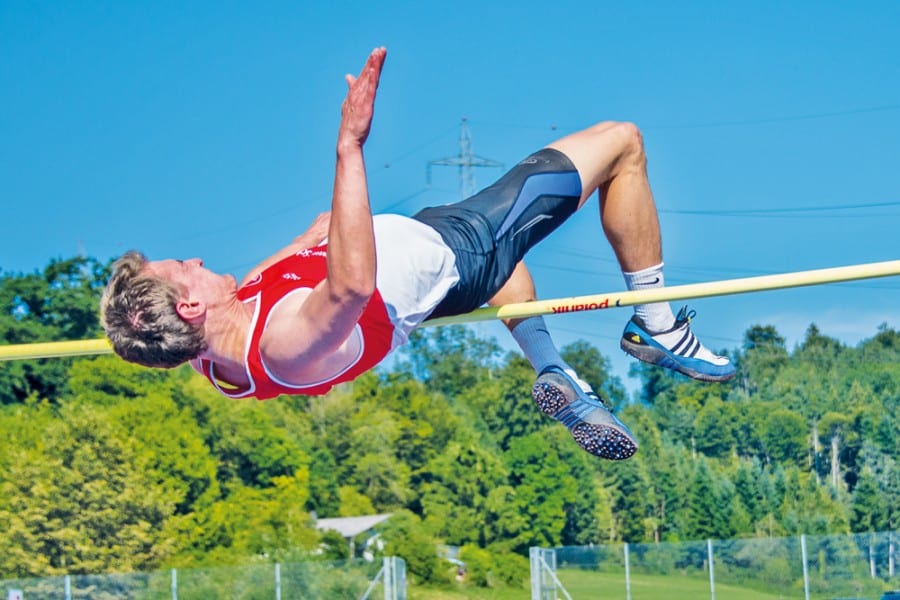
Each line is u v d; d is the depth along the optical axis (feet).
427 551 112.88
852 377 137.80
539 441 124.77
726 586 63.00
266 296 10.29
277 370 10.18
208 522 104.17
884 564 63.10
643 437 132.36
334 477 124.98
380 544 117.80
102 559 91.86
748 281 11.47
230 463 111.86
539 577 64.08
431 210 11.53
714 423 135.23
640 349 13.24
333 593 59.52
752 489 132.46
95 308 127.34
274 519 111.04
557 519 122.52
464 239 11.21
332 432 127.24
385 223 10.86
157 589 57.47
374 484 125.49
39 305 127.44
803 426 135.44
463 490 122.93
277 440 114.93
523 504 122.62
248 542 108.06
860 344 140.15
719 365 13.35
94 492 92.63
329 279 9.30
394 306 10.53
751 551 63.41
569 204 11.80
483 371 152.46
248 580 58.90
